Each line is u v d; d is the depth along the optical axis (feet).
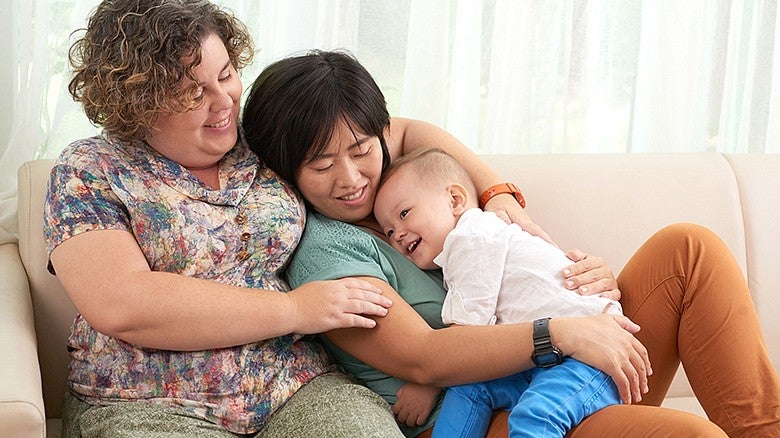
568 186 6.64
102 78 5.08
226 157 5.55
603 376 4.94
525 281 5.38
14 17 6.83
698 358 5.29
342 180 5.52
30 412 4.29
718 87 8.27
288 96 5.48
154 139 5.22
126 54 5.00
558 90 7.89
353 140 5.48
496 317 5.42
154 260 5.17
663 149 8.18
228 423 5.10
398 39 7.59
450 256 5.48
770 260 6.80
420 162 5.79
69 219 5.01
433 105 7.64
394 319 5.28
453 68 7.77
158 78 4.98
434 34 7.54
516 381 5.26
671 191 6.73
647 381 5.35
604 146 8.30
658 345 5.46
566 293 5.33
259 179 5.59
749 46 8.36
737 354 5.17
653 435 4.58
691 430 4.48
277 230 5.44
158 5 5.06
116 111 5.08
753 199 6.87
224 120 5.24
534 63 7.83
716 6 8.14
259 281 5.45
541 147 7.96
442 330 5.21
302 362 5.41
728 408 5.17
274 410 5.21
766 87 8.35
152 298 4.86
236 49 5.56
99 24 5.18
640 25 8.11
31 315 5.52
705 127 8.38
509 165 6.69
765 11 8.21
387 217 5.72
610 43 8.13
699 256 5.36
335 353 5.71
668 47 8.04
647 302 5.46
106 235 5.00
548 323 5.04
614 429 4.73
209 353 5.11
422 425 5.43
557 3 7.74
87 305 4.91
